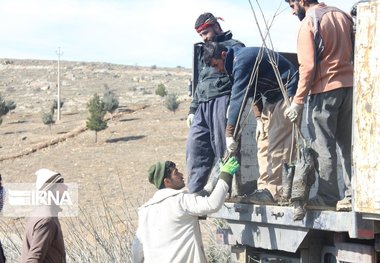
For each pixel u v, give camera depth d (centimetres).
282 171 606
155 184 600
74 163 3294
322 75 569
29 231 598
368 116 484
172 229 580
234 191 637
